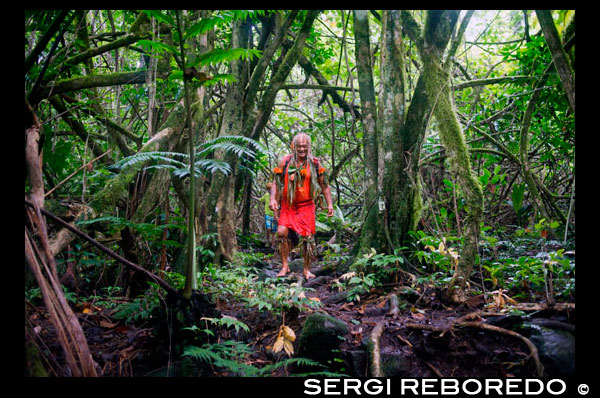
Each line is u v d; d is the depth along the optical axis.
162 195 4.57
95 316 3.25
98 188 4.49
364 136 4.60
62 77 4.52
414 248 4.17
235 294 3.85
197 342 2.84
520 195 5.09
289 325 3.40
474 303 3.38
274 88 5.61
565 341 2.61
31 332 2.13
